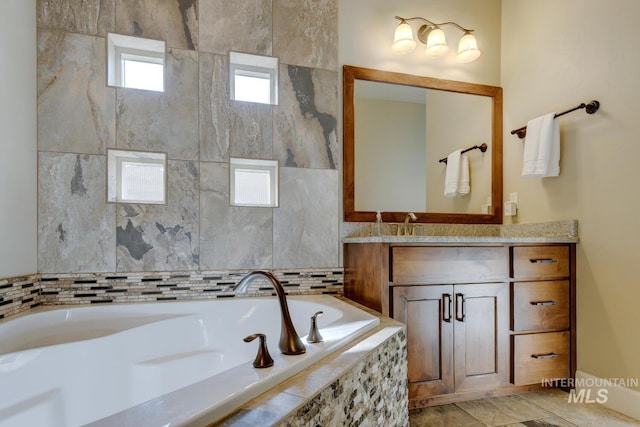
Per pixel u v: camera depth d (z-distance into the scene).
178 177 1.95
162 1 1.96
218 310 1.85
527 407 1.76
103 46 1.86
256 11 2.11
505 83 2.56
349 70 2.26
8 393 1.12
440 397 1.76
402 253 1.72
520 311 1.88
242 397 0.76
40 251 1.76
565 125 2.08
